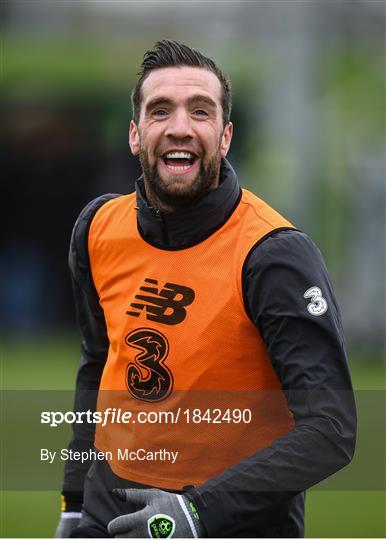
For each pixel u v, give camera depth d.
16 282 62.25
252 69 58.66
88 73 57.66
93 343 13.31
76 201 60.72
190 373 11.57
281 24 58.34
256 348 11.48
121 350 12.00
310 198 57.25
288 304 11.00
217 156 11.86
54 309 62.78
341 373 10.96
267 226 11.52
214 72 12.06
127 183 59.31
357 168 57.31
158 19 60.25
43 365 46.12
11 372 43.06
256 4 58.72
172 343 11.63
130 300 12.05
